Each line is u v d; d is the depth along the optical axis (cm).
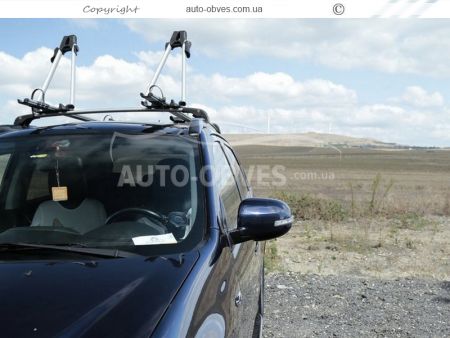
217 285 249
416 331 534
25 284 229
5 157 354
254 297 383
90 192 321
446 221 1401
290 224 297
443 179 4462
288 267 848
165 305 215
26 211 334
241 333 302
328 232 1187
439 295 664
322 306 610
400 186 3225
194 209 296
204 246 270
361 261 907
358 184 3256
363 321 561
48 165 339
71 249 268
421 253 978
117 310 210
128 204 310
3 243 281
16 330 199
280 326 541
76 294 220
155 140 342
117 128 360
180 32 427
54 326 200
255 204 295
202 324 220
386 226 1291
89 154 339
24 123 402
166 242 274
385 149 14838
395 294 665
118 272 239
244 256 332
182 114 391
